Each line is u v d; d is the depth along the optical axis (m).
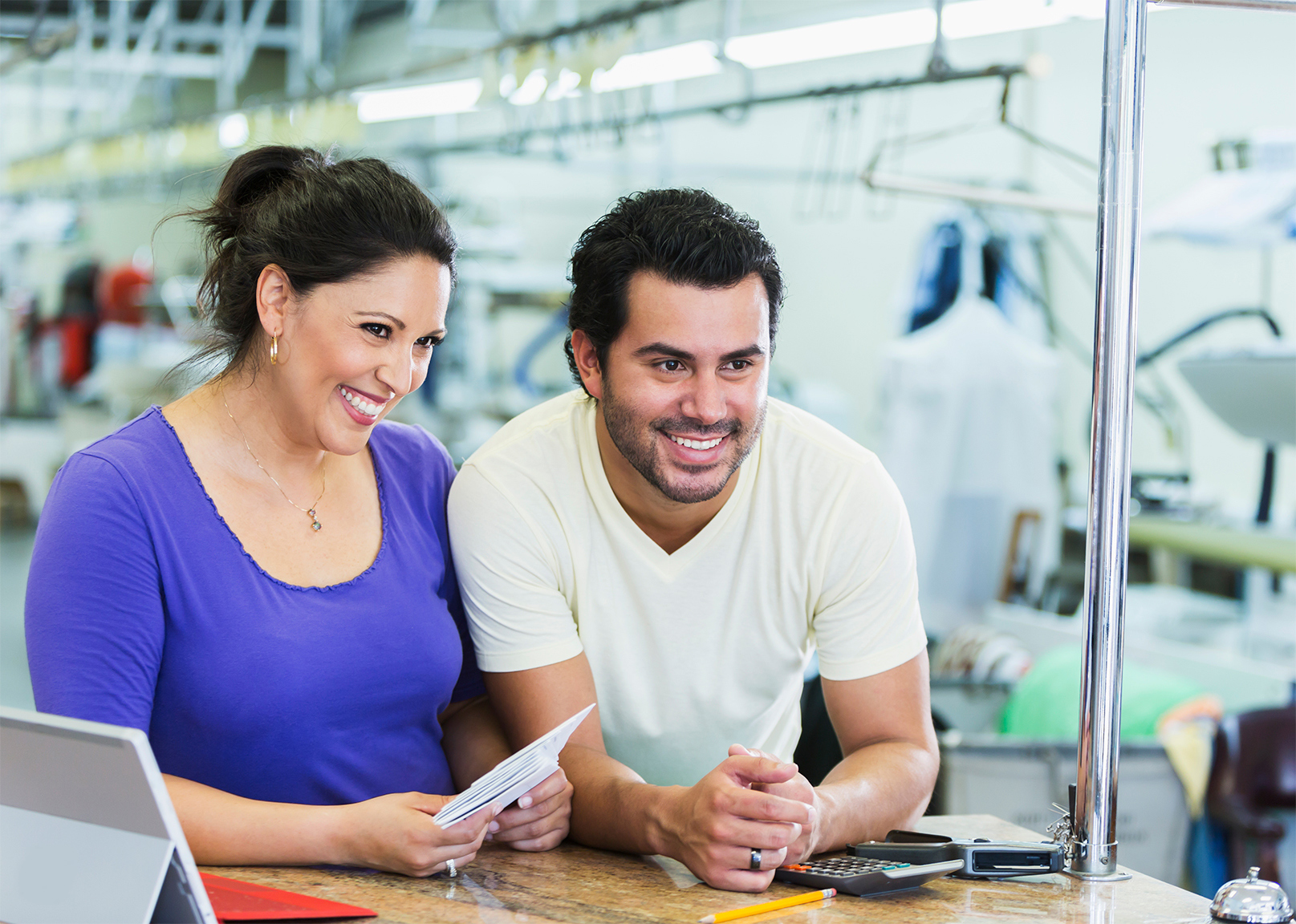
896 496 1.52
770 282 1.35
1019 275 4.92
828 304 6.89
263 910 1.06
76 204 8.55
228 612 1.31
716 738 1.57
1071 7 2.25
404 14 7.53
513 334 8.51
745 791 1.18
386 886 1.18
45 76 9.00
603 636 1.53
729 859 1.17
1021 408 4.75
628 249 1.30
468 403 6.32
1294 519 3.77
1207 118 4.69
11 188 7.70
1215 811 2.60
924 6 2.58
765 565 1.50
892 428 4.81
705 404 1.31
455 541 1.51
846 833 1.32
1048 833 1.36
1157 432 4.94
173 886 0.94
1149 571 4.73
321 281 1.28
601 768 1.39
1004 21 2.37
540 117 3.94
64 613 1.23
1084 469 5.30
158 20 5.50
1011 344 4.74
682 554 1.49
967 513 4.75
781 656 1.54
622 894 1.17
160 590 1.30
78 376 8.53
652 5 2.78
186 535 1.31
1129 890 1.21
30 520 8.35
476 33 4.64
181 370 1.44
